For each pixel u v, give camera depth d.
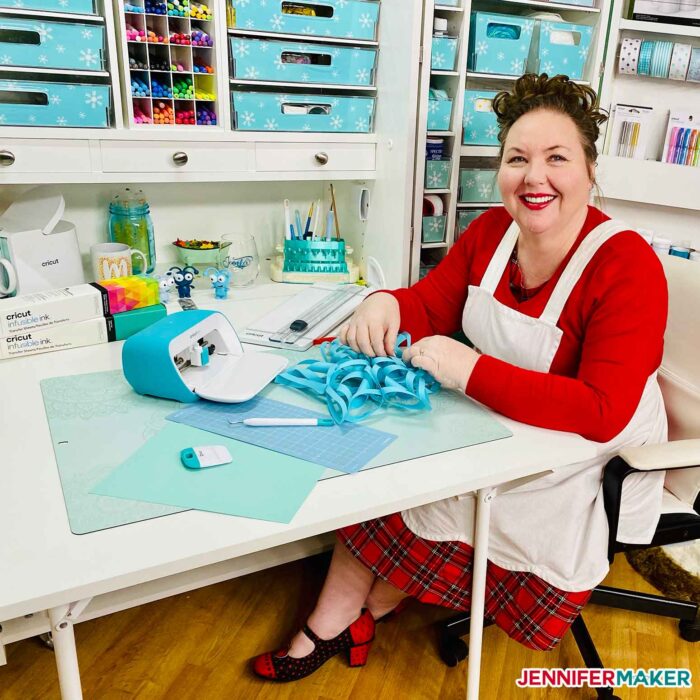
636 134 1.84
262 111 1.66
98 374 1.21
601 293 1.14
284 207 1.92
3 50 1.39
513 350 1.27
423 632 1.61
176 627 1.61
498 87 1.81
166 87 1.57
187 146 1.60
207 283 1.78
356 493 0.88
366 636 1.48
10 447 0.97
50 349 1.31
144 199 1.79
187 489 0.87
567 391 1.06
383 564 1.34
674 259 1.39
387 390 1.10
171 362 1.08
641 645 1.58
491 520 1.22
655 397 1.30
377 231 1.85
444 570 1.27
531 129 1.14
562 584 1.18
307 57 1.72
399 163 1.69
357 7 1.66
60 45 1.43
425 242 1.79
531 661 1.53
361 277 1.96
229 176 1.66
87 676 1.46
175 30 1.61
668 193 1.80
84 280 1.66
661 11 1.76
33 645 1.53
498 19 1.64
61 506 0.83
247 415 1.08
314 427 1.05
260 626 1.62
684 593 1.71
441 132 1.70
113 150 1.53
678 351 1.36
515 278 1.30
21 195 1.65
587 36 1.75
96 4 1.45
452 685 1.46
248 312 1.56
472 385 1.10
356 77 1.74
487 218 1.41
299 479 0.90
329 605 1.44
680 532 1.28
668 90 1.86
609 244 1.15
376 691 1.45
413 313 1.42
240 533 0.79
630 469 1.14
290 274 1.83
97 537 0.78
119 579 0.72
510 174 1.17
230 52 1.59
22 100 1.49
